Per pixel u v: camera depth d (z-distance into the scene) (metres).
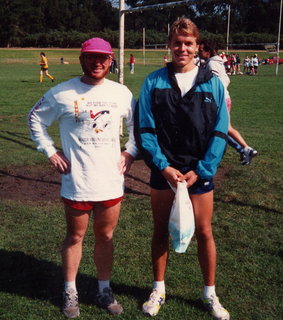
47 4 85.94
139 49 67.06
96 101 2.72
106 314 2.92
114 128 2.78
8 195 5.22
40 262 3.60
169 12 58.81
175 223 2.65
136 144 2.80
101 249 2.97
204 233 2.86
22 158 6.96
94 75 2.67
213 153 2.63
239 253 3.77
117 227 4.29
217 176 6.08
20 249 3.81
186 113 2.63
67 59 56.59
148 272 3.45
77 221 2.85
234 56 34.28
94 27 91.06
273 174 6.13
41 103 2.82
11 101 15.22
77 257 2.96
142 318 2.87
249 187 5.54
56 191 5.42
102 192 2.77
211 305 2.89
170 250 3.81
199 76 2.67
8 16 75.31
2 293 3.14
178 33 2.63
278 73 34.12
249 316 2.89
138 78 25.62
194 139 2.67
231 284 3.27
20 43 76.62
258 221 4.47
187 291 3.19
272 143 8.39
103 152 2.75
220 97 2.71
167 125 2.68
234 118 11.98
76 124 2.72
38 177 6.00
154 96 2.69
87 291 3.21
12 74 29.00
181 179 2.67
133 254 3.73
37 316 2.88
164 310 2.96
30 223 4.37
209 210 2.82
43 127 2.87
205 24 72.94
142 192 5.38
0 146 7.84
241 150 4.20
